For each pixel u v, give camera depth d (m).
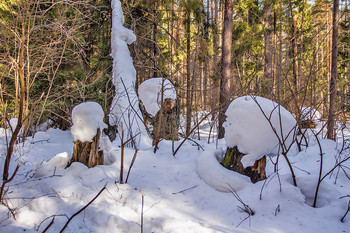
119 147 3.81
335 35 7.34
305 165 3.42
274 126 2.54
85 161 2.99
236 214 2.30
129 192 2.61
